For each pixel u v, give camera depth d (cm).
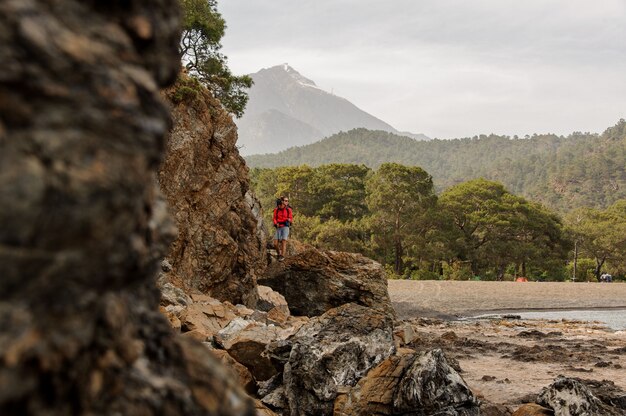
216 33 2758
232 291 1897
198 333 1109
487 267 8631
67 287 160
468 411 720
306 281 1942
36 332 153
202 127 1834
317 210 8919
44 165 150
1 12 151
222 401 211
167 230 226
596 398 812
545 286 4797
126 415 180
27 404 152
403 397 707
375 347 804
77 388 166
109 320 184
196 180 1814
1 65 147
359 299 1872
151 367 202
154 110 188
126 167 169
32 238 147
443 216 7850
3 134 146
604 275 7438
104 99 168
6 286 145
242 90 3002
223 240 1842
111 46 180
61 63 160
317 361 770
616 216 10912
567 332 2245
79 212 154
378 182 7969
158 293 244
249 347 940
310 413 755
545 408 820
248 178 2152
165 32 211
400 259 7700
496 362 1392
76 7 176
